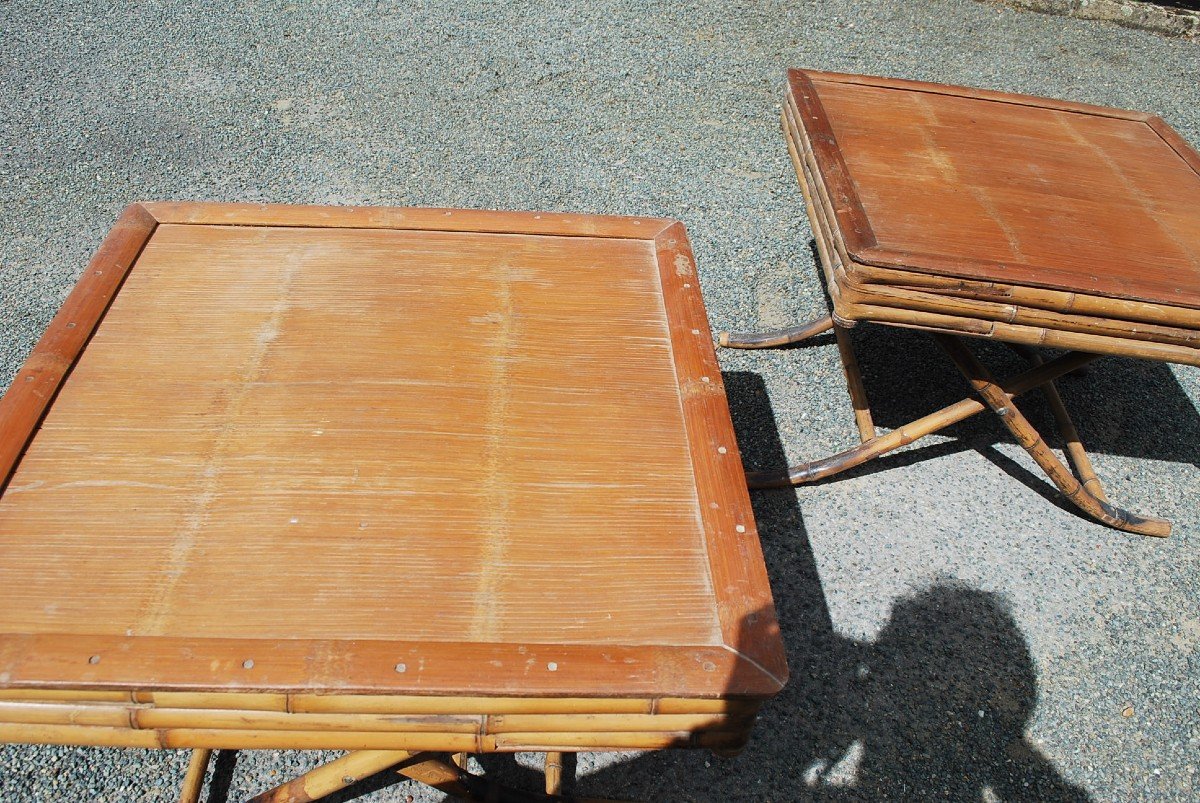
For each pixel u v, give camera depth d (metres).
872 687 2.23
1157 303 1.94
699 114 4.48
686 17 5.38
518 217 2.15
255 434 1.59
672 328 1.89
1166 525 2.62
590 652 1.31
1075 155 2.54
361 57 4.77
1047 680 2.27
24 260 3.35
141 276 1.91
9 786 1.91
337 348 1.77
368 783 2.00
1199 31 5.55
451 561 1.43
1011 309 1.99
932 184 2.28
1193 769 2.11
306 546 1.43
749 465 2.78
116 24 4.95
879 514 2.66
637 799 1.99
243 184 3.78
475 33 5.06
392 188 3.82
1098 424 3.03
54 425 1.58
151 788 1.94
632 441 1.66
